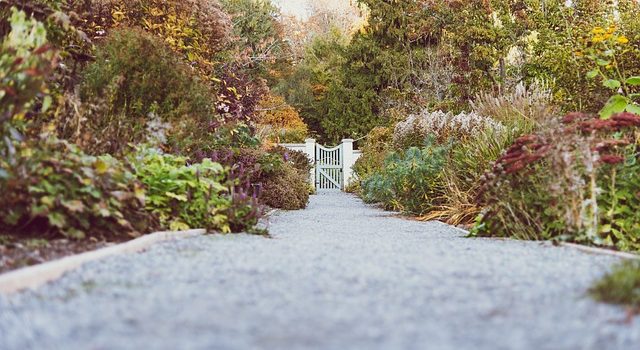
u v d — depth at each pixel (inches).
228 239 217.0
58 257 154.7
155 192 239.0
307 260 159.2
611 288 108.1
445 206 366.3
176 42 418.0
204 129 334.6
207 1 462.3
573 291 117.3
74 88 293.4
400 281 128.1
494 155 331.3
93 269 140.3
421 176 394.3
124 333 85.4
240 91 513.7
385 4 1107.9
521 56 753.6
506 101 424.8
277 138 838.5
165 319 93.7
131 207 212.4
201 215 245.4
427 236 255.6
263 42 1007.0
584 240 211.8
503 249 195.2
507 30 751.1
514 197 246.5
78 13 346.9
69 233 179.5
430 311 100.3
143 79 307.4
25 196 173.6
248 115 555.8
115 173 198.2
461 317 96.2
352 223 330.3
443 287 121.6
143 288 119.2
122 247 169.8
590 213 215.0
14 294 112.9
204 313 97.7
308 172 703.7
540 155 228.4
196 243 198.1
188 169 247.6
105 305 103.4
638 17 475.8
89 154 228.1
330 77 1218.6
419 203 397.1
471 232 253.4
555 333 86.5
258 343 80.4
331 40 1322.6
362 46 1115.3
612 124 228.8
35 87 179.5
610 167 228.8
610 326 90.7
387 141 771.4
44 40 201.0
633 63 421.1
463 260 163.5
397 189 421.7
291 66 1175.0
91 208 188.1
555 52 471.8
